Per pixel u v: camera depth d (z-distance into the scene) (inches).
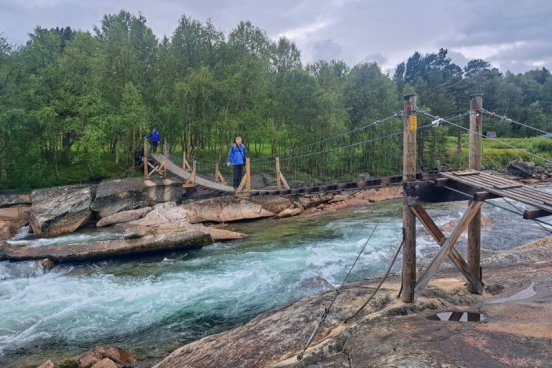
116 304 470.3
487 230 722.8
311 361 225.5
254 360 248.4
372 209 1055.6
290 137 1488.7
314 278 514.0
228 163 789.2
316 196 1093.8
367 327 247.0
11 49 1194.6
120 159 1391.5
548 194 259.9
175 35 1439.5
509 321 252.8
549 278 350.3
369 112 1690.5
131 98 1175.6
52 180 1157.7
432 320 254.1
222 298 477.7
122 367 330.6
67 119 1120.8
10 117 1029.8
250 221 938.7
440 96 2689.5
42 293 508.7
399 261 589.3
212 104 1321.4
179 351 307.6
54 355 364.5
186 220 837.8
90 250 632.4
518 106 3297.2
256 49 1515.7
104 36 1451.8
